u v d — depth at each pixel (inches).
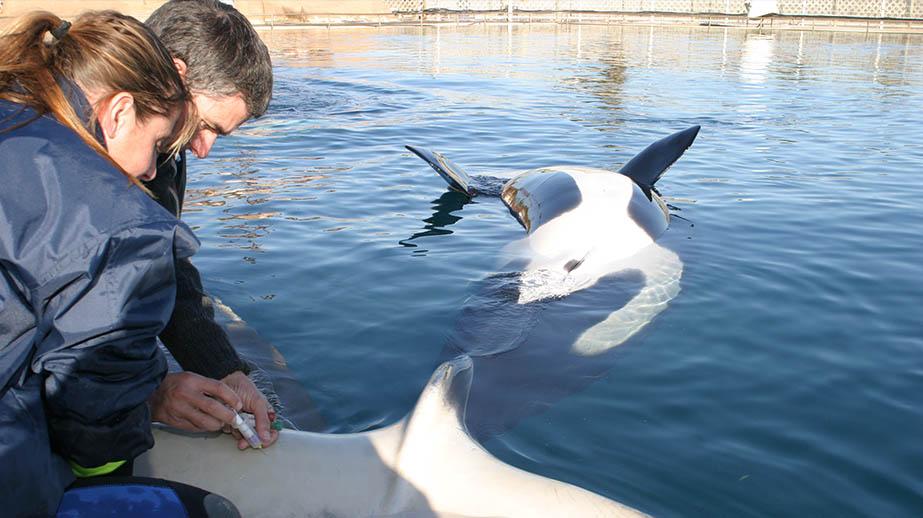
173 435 110.1
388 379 154.6
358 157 341.7
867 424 138.3
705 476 123.8
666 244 232.2
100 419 84.7
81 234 76.4
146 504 85.4
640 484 121.7
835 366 159.2
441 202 277.1
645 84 582.2
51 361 79.7
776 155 351.6
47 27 82.7
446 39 942.4
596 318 183.0
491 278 206.1
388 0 1261.1
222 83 92.9
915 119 441.1
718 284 202.1
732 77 622.2
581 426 138.6
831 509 115.6
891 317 182.1
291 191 285.0
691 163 335.9
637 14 1213.7
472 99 506.6
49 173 76.4
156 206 82.1
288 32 1005.2
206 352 118.6
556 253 224.2
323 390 150.3
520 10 1270.9
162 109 83.7
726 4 1262.3
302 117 433.7
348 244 230.2
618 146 369.1
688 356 164.2
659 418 141.0
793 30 1069.8
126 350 82.7
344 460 107.8
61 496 85.3
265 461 107.0
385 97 509.7
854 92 544.1
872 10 1159.6
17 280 76.3
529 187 275.1
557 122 428.1
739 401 146.4
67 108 80.0
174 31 91.4
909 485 121.1
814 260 219.0
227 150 351.6
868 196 285.1
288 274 206.4
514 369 158.7
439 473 103.7
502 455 129.4
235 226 244.4
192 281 119.2
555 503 98.6
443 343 169.6
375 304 188.9
